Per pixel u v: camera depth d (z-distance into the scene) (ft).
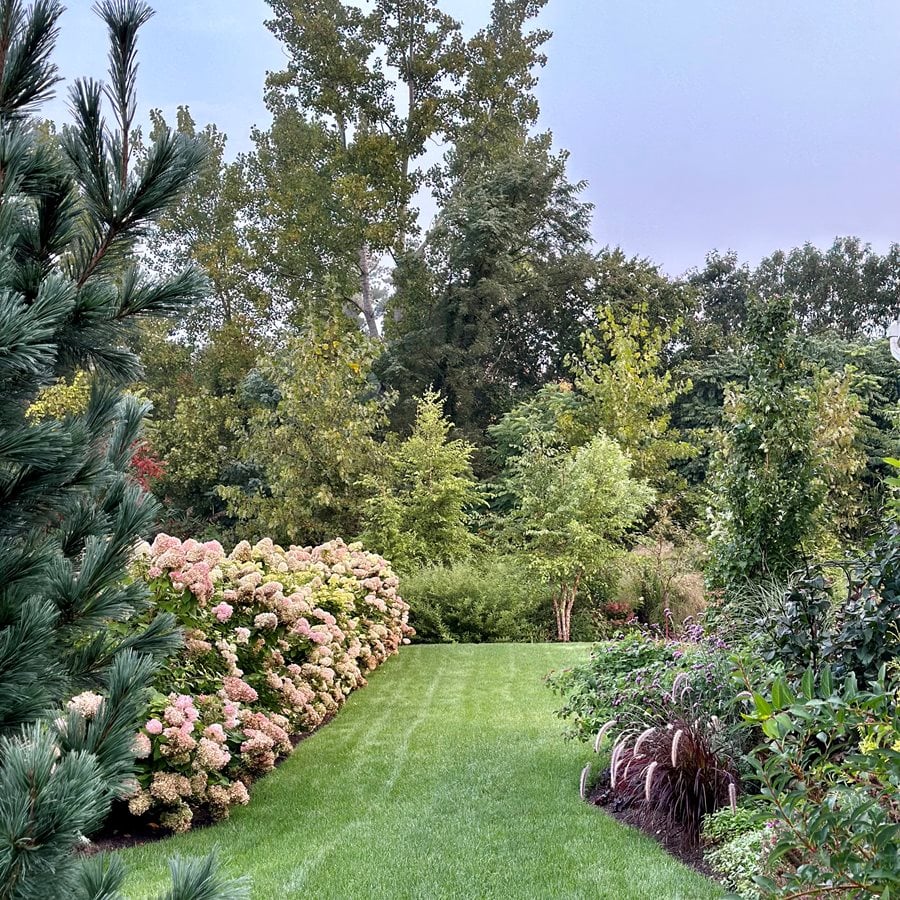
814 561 24.12
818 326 102.27
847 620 14.20
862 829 7.55
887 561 13.79
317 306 78.84
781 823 9.09
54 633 5.19
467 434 73.20
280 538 50.49
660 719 16.44
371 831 15.15
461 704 26.40
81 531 5.97
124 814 15.94
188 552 20.29
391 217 84.07
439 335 77.92
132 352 6.23
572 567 42.22
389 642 35.06
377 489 48.70
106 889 4.57
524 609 44.01
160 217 5.95
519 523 46.52
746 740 15.05
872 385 61.72
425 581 43.14
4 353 4.50
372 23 84.94
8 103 5.52
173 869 4.92
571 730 20.15
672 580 43.55
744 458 25.96
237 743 17.79
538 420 64.28
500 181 79.92
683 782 14.55
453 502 49.49
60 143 5.70
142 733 15.46
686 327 80.33
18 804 3.91
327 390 49.55
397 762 19.98
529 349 83.66
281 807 16.93
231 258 82.64
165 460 66.85
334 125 88.58
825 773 8.93
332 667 26.76
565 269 80.12
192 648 17.60
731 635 20.31
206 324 92.27
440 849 14.05
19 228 5.54
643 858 13.32
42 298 4.94
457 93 87.04
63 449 5.28
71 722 4.97
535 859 13.46
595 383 62.23
